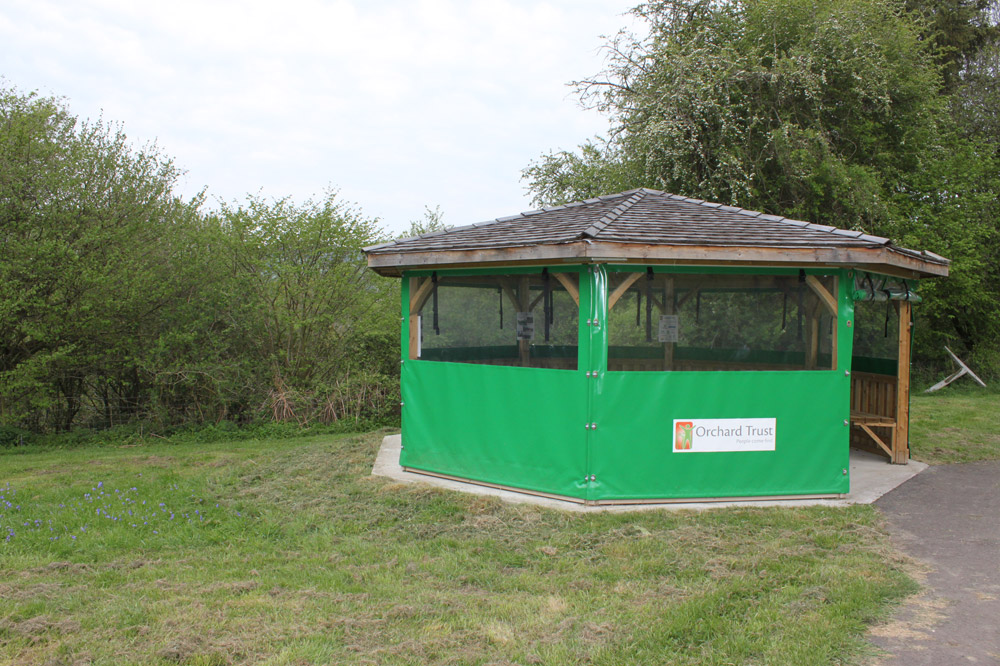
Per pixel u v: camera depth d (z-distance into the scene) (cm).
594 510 640
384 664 372
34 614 440
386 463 864
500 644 395
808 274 681
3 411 1236
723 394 671
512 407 709
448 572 511
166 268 1270
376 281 1427
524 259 648
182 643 391
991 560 532
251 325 1334
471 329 751
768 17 1611
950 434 1081
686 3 1741
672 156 1509
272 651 388
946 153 1719
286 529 625
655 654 381
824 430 693
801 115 1589
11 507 692
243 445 1177
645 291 675
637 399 659
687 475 669
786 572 496
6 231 1149
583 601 455
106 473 911
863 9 1599
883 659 376
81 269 1148
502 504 662
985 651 385
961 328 1925
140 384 1339
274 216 1317
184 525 639
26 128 1146
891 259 672
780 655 377
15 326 1162
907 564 521
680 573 500
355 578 502
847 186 1484
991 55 2098
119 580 503
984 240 1781
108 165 1210
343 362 1419
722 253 624
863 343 953
